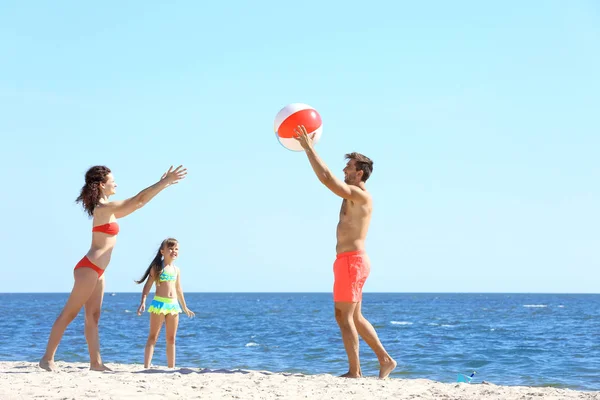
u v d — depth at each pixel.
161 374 8.45
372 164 8.64
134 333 28.16
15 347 19.98
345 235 8.44
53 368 8.71
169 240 10.70
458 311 73.81
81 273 8.46
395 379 8.76
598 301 140.50
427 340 26.61
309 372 14.66
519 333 32.06
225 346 21.80
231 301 144.25
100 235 8.52
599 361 18.38
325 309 78.88
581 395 7.54
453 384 8.38
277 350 20.38
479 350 21.53
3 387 7.00
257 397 6.80
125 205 8.45
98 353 8.80
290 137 8.34
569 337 29.00
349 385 7.76
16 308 76.81
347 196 8.26
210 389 7.19
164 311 10.48
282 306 96.81
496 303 121.06
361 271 8.44
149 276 10.61
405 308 87.50
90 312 8.76
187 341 24.00
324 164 8.09
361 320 8.87
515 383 13.72
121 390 6.91
